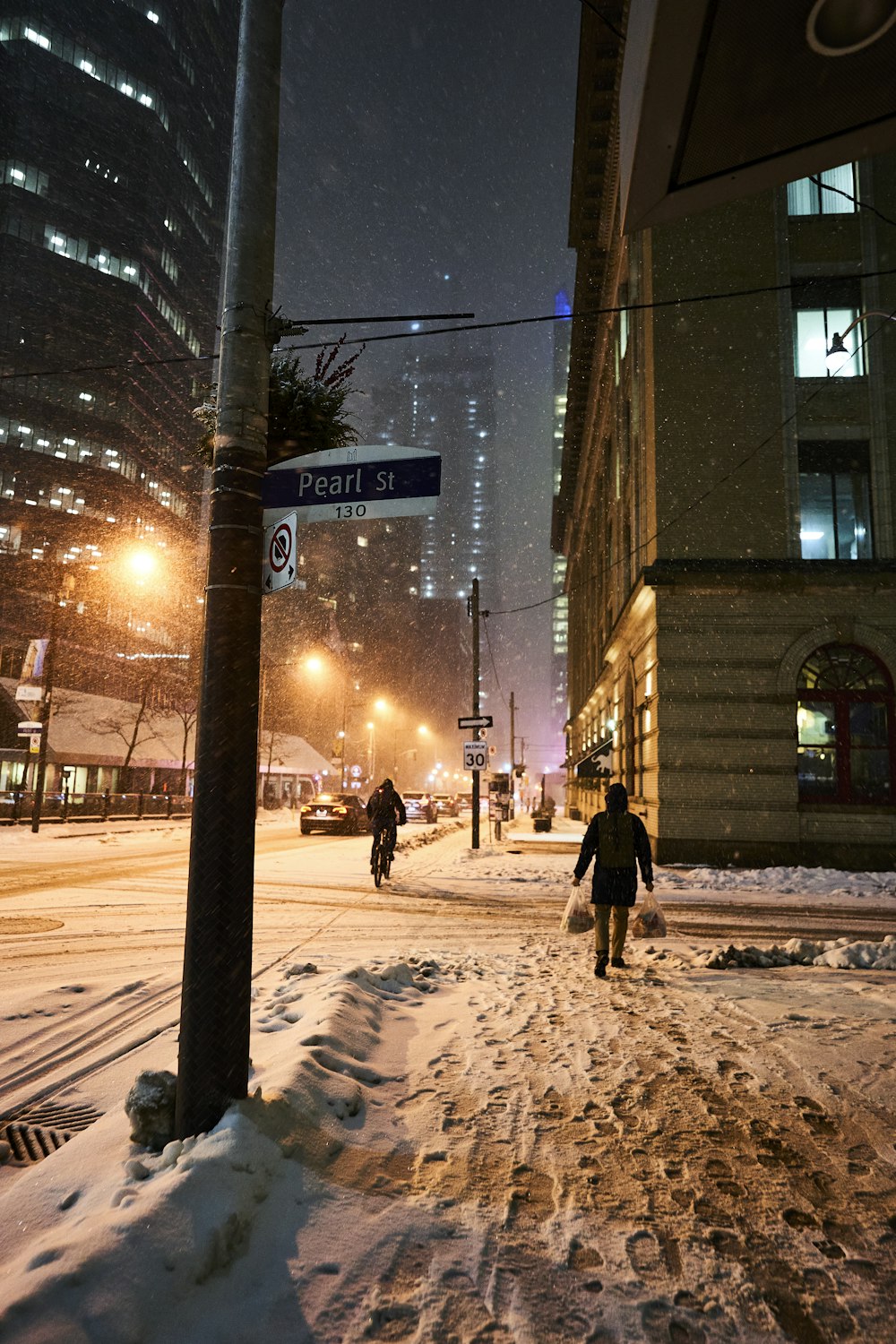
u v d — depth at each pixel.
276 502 3.68
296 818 48.22
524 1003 5.60
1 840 22.16
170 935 8.31
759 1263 2.51
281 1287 2.28
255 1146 2.82
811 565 17.52
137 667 53.53
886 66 2.89
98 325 81.75
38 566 59.56
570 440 40.97
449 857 19.97
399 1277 2.37
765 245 18.88
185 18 96.50
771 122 3.18
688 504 18.25
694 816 17.31
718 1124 3.54
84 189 83.06
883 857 16.89
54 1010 5.39
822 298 18.75
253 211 3.59
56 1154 3.10
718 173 3.48
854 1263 2.53
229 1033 3.05
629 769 22.83
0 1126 3.55
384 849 13.34
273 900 11.45
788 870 16.14
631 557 22.88
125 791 43.28
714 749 17.47
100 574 55.53
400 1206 2.76
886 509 17.91
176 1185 2.50
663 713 17.66
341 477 3.61
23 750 37.12
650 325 18.97
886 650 17.38
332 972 6.34
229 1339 2.06
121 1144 3.11
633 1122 3.54
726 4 2.61
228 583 3.29
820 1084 4.00
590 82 22.00
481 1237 2.59
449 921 9.87
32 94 81.12
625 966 7.00
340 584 140.12
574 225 27.03
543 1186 2.96
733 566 17.61
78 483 78.62
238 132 3.64
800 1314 2.27
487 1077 4.05
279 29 3.77
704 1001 5.69
